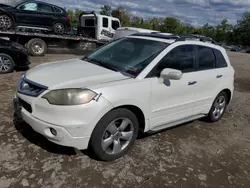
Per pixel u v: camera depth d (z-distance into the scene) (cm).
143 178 278
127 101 288
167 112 350
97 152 284
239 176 311
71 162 289
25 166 273
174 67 354
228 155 360
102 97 267
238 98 707
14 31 1059
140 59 339
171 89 342
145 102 310
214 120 473
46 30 1173
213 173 308
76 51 1402
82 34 1409
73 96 257
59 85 265
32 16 1104
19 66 736
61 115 256
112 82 284
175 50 358
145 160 313
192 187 276
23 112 284
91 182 261
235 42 7744
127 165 297
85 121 261
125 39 408
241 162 345
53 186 248
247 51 5475
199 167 316
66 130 257
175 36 387
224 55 464
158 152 336
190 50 384
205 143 387
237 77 1091
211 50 430
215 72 427
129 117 300
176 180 283
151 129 340
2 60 696
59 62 376
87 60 379
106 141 289
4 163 273
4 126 356
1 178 250
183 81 360
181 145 366
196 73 388
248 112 581
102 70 319
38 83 276
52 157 294
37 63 937
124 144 312
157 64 329
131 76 309
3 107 427
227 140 411
